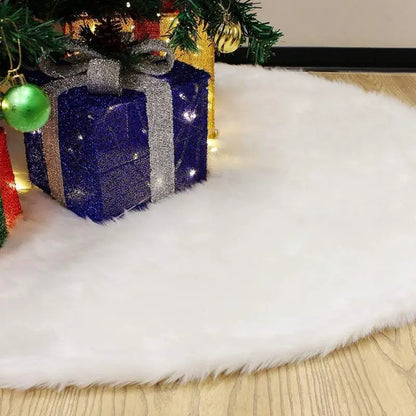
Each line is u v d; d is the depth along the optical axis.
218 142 1.47
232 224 1.17
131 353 0.91
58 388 0.90
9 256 1.08
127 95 1.12
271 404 0.89
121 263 1.07
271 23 2.19
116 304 0.99
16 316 0.97
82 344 0.93
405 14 2.17
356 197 1.27
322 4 2.15
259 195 1.26
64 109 1.12
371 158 1.42
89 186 1.15
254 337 0.94
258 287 1.03
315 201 1.25
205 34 1.34
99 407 0.88
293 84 1.80
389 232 1.17
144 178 1.20
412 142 1.50
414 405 0.90
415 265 1.09
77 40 1.14
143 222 1.17
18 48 1.00
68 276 1.04
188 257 1.09
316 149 1.45
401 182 1.33
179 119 1.20
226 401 0.90
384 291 1.03
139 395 0.90
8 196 1.13
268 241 1.13
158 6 1.21
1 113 1.02
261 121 1.57
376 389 0.92
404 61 2.25
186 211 1.20
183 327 0.95
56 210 1.21
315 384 0.92
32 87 0.96
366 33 2.21
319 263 1.08
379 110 1.65
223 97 1.69
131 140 1.14
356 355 0.97
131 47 1.19
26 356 0.91
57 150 1.17
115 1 1.16
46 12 1.13
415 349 0.98
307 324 0.97
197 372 0.91
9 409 0.88
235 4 1.20
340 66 2.26
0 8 0.96
